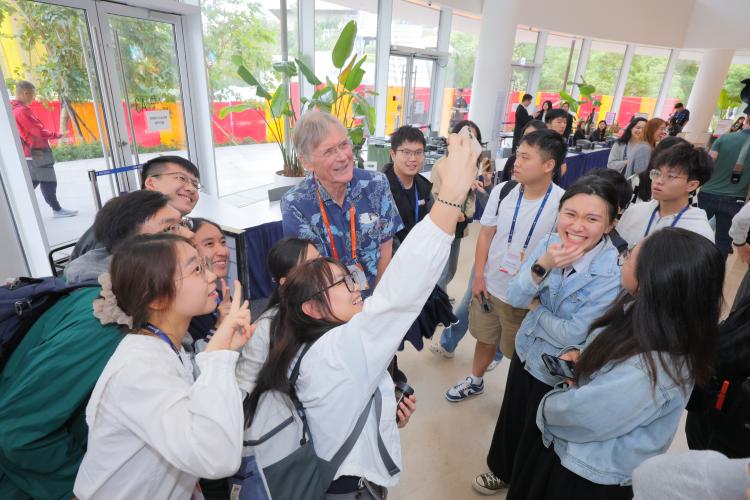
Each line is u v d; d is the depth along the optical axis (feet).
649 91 38.70
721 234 12.31
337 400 2.47
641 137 14.44
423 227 2.10
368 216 5.49
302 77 17.38
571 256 4.22
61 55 9.06
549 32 29.71
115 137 10.04
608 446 3.32
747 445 3.56
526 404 5.12
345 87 14.34
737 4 31.40
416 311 2.25
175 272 2.72
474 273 7.77
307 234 5.23
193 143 13.15
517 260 6.20
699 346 2.93
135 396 2.38
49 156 9.20
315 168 4.85
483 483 5.94
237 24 13.88
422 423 7.34
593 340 3.46
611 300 4.22
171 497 2.71
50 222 9.46
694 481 1.98
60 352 2.76
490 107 22.30
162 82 11.80
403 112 24.07
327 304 2.89
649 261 2.97
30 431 2.71
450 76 25.44
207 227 5.13
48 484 2.92
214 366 2.47
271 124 16.02
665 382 2.97
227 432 2.25
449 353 9.15
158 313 2.83
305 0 16.07
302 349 2.76
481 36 21.66
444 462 6.55
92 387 2.87
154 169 5.46
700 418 4.04
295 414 2.76
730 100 36.86
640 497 2.26
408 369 8.87
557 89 33.40
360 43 20.49
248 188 15.97
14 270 8.36
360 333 2.34
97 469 2.54
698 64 37.96
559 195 5.94
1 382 2.94
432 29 23.47
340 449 2.60
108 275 3.01
